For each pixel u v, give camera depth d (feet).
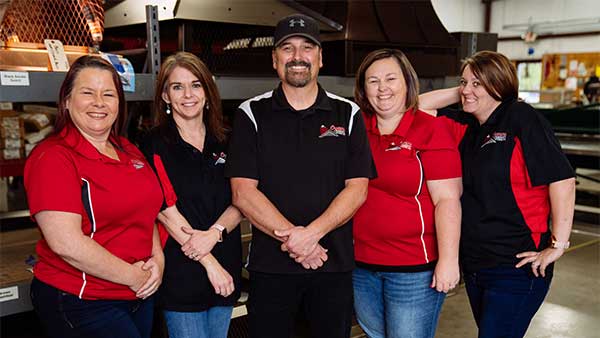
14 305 6.20
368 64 6.13
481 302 6.40
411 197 6.02
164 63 5.71
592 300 11.30
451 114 6.80
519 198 5.89
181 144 5.72
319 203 5.68
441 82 10.33
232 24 7.84
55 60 6.06
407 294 6.16
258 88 8.00
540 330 9.91
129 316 5.27
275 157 5.66
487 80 5.95
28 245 8.45
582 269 13.20
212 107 5.90
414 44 9.70
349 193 5.63
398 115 6.14
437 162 5.88
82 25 6.74
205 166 5.81
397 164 5.93
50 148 4.71
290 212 5.67
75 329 4.97
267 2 8.05
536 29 40.75
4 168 8.93
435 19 10.44
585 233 16.25
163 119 5.84
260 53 8.29
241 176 5.62
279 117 5.72
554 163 5.73
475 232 6.12
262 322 5.92
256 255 5.84
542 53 40.86
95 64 5.00
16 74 5.66
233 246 6.05
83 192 4.80
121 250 5.10
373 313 6.61
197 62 5.71
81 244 4.65
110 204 4.91
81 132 5.00
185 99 5.62
